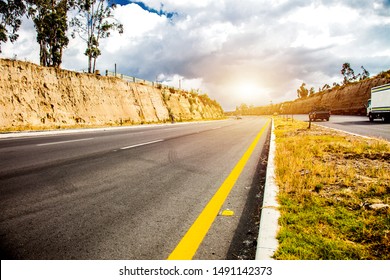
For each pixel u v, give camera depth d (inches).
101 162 250.5
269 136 551.8
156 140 453.4
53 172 208.8
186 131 695.1
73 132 670.5
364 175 176.1
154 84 1784.0
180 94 2133.4
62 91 1008.9
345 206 123.3
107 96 1227.2
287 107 4869.6
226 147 366.9
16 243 98.7
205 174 206.1
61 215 124.3
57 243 98.9
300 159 225.8
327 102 2647.6
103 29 1409.9
